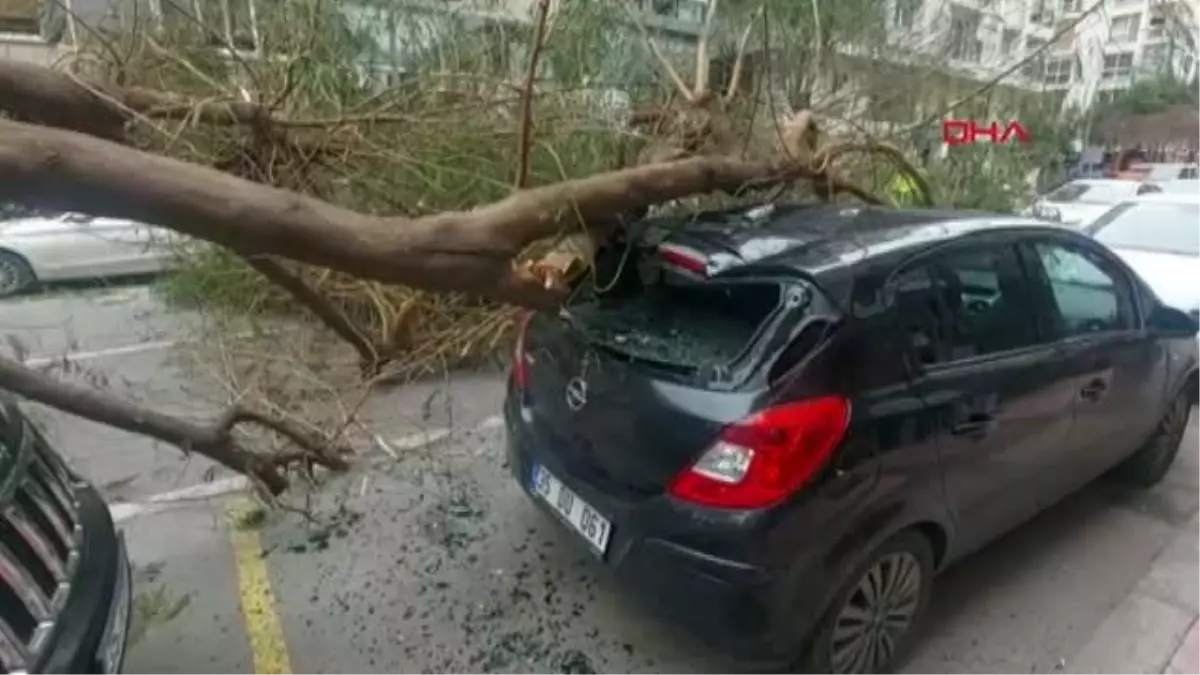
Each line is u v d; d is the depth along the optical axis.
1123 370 2.95
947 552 2.34
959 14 5.07
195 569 2.69
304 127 3.32
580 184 2.50
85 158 1.60
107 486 3.27
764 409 1.87
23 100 2.52
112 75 3.66
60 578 1.61
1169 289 4.79
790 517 1.86
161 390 4.46
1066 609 2.65
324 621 2.45
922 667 2.33
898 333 2.10
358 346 3.76
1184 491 3.53
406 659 2.30
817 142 3.98
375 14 3.98
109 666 1.64
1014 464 2.48
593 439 2.19
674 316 2.23
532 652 2.35
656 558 2.00
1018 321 2.51
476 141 4.09
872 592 2.14
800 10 3.90
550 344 2.43
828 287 2.00
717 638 1.96
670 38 4.33
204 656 2.27
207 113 3.02
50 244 6.60
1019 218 2.78
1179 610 2.65
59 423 3.84
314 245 1.87
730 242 2.26
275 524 3.01
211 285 4.77
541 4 2.81
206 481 3.34
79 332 5.62
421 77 3.89
